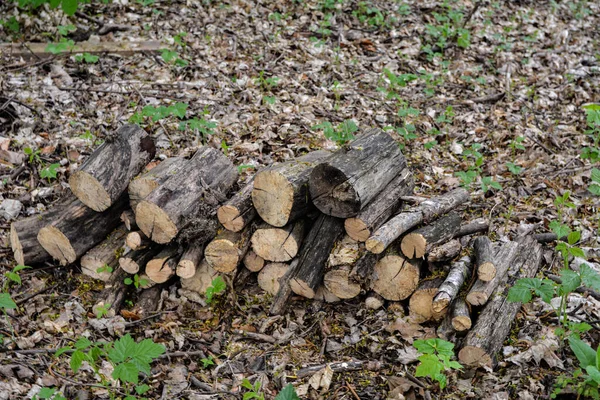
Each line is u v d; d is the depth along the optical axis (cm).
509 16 1059
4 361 408
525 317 475
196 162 504
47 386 396
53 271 501
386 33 942
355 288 472
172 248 484
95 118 679
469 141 729
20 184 580
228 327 475
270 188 462
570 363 438
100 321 458
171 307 488
